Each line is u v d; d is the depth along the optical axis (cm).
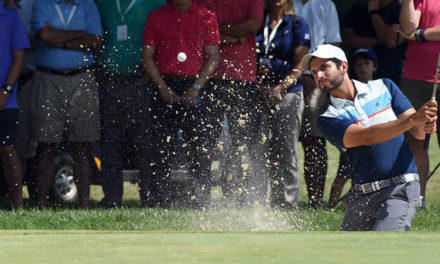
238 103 2861
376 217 1862
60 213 2652
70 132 3033
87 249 1086
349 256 1035
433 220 2658
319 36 3180
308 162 3141
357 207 1888
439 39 2794
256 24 2880
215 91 2845
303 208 2952
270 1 3020
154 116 2841
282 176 2984
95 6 3036
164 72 2812
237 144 2862
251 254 1038
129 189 4088
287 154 2984
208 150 2817
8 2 3020
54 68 3002
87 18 3019
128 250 1073
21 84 3209
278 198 2975
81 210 2803
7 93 2930
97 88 3050
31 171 3388
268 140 2933
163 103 2814
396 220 1802
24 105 3086
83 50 3019
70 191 3472
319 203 3089
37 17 3000
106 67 3028
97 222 2503
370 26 3294
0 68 2939
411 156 1866
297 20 3017
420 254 1060
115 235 1237
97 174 3331
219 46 2862
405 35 2852
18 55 2984
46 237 1213
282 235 1233
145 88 2962
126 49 2994
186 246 1111
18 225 2448
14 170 2944
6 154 2936
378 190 1856
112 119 3034
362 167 1866
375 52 3281
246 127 2872
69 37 2997
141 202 2970
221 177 2844
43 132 3016
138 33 2988
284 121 2964
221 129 2833
